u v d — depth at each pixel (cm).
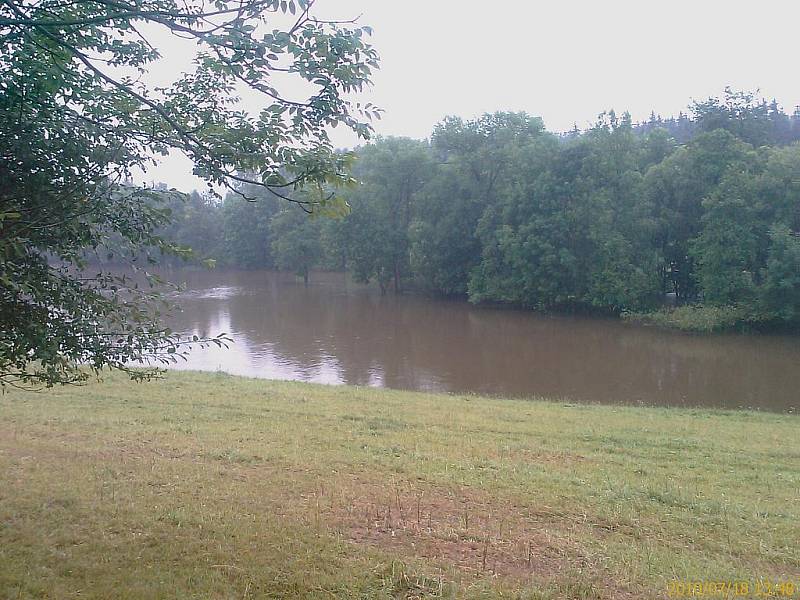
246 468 797
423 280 5125
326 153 483
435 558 545
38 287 435
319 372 2214
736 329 3297
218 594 467
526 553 566
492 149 4688
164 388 1416
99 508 619
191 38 454
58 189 455
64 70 456
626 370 2306
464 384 2047
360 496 699
